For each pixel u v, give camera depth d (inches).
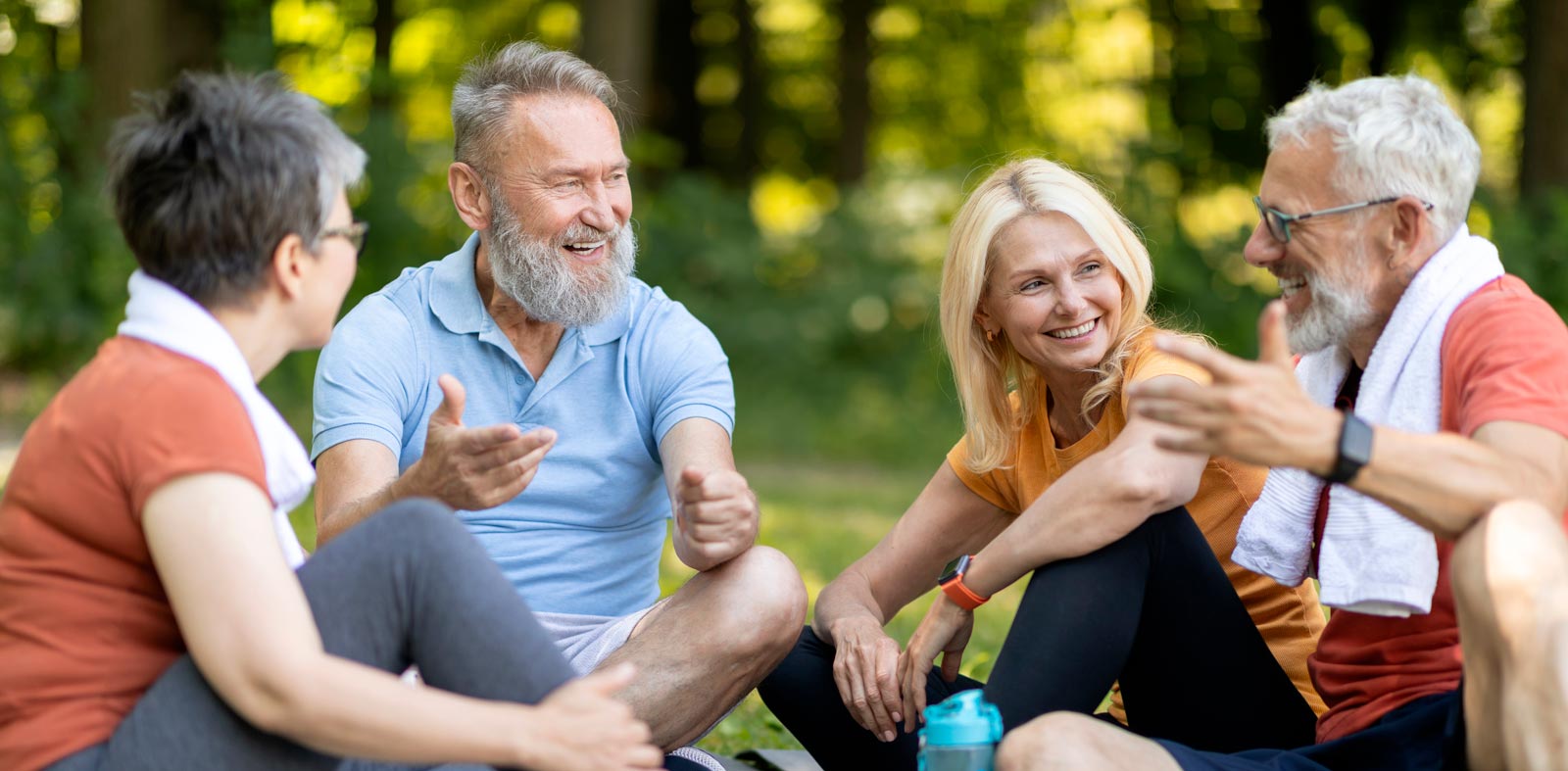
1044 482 117.5
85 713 80.5
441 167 457.4
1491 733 78.4
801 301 503.8
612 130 121.9
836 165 628.7
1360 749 90.0
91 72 439.5
